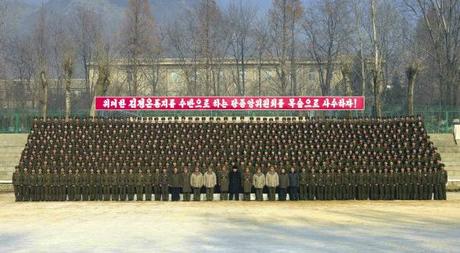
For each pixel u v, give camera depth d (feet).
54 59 222.69
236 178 106.83
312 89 211.41
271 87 211.41
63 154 110.22
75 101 224.33
